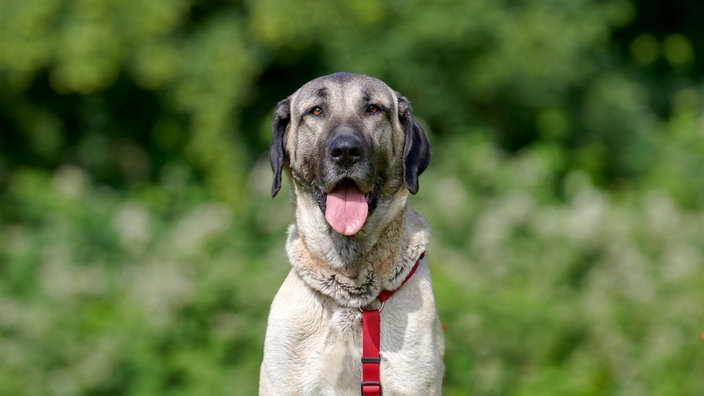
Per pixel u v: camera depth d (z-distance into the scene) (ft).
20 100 54.49
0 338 34.99
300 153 19.70
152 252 39.91
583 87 54.95
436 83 52.11
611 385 32.73
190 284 35.09
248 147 54.54
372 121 19.35
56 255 39.19
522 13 52.95
